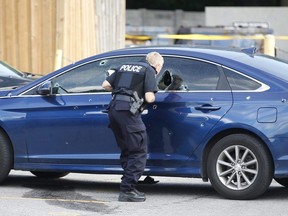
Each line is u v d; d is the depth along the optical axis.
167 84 23.27
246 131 22.53
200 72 23.31
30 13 46.19
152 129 23.36
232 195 22.73
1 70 35.31
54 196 24.00
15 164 25.19
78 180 27.48
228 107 22.62
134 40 89.00
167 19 98.44
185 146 23.09
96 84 24.30
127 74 22.58
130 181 22.73
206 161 23.16
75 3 47.78
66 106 24.36
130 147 22.50
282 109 22.11
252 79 22.73
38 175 27.98
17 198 23.64
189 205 22.36
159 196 23.95
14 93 25.30
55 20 45.84
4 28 46.50
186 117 23.02
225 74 23.03
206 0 107.44
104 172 24.06
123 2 56.25
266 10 88.25
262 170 22.25
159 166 23.42
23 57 46.38
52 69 46.03
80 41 48.81
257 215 20.89
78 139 24.28
